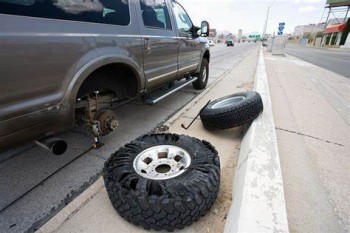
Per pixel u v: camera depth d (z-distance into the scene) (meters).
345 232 1.58
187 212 1.52
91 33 1.98
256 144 2.33
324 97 5.17
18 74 1.46
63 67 1.72
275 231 1.31
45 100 1.64
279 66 11.06
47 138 1.81
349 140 3.01
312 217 1.70
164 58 3.34
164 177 1.72
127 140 3.06
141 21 2.72
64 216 1.78
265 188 1.66
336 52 28.70
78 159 2.59
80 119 2.38
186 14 4.34
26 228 1.69
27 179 2.23
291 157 2.54
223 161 2.51
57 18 1.70
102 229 1.65
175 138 2.26
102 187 2.11
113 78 2.60
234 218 1.49
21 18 1.46
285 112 4.05
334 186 2.06
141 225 1.58
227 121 2.97
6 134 1.49
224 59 15.57
